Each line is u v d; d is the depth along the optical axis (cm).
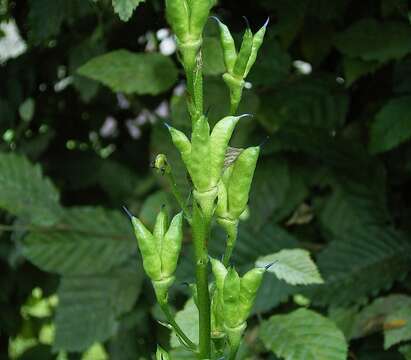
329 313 31
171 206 32
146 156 41
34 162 40
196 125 17
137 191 39
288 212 33
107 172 40
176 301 35
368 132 33
